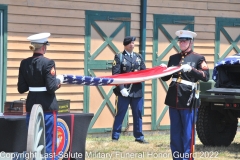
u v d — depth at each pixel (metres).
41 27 25.45
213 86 22.81
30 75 15.84
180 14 28.98
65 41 26.08
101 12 26.94
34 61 15.87
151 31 28.28
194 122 18.25
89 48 26.73
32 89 15.92
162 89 28.80
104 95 27.25
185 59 18.30
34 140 14.53
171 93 18.27
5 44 24.64
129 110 27.81
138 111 24.38
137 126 24.55
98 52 26.97
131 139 26.06
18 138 16.50
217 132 23.69
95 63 26.89
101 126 27.25
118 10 27.36
